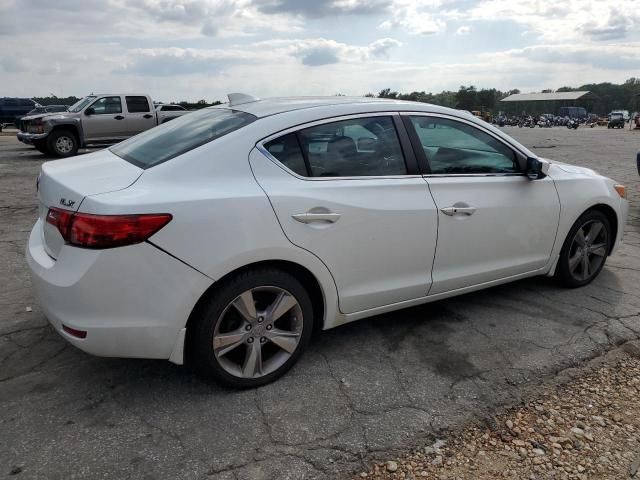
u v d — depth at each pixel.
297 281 2.83
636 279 4.59
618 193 4.43
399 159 3.18
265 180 2.71
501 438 2.52
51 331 3.45
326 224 2.82
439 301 4.07
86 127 14.70
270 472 2.25
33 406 2.66
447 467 2.32
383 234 3.03
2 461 2.27
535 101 104.81
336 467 2.29
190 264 2.45
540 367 3.13
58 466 2.25
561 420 2.66
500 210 3.53
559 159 14.71
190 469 2.25
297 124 2.88
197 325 2.61
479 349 3.33
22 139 14.94
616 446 2.48
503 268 3.71
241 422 2.57
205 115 3.26
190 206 2.44
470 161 3.49
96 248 2.32
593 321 3.74
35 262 2.65
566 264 4.16
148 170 2.58
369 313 3.20
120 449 2.36
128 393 2.79
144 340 2.48
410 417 2.64
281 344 2.88
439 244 3.30
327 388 2.87
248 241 2.57
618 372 3.11
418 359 3.20
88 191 2.43
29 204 7.66
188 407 2.67
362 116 3.09
